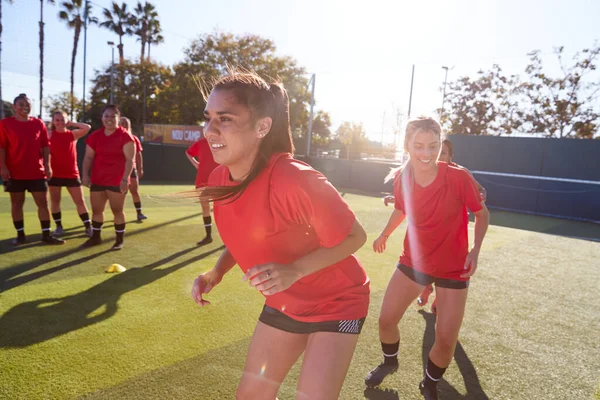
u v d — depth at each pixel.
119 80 39.88
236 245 1.61
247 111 1.36
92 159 5.53
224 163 1.43
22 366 2.55
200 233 6.88
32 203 9.12
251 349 1.66
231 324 3.33
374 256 6.09
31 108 5.35
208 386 2.43
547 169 13.37
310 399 1.42
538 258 6.59
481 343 3.32
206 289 1.90
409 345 3.18
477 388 2.65
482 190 2.89
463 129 29.59
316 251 1.41
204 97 1.52
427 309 4.04
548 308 4.23
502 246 7.42
